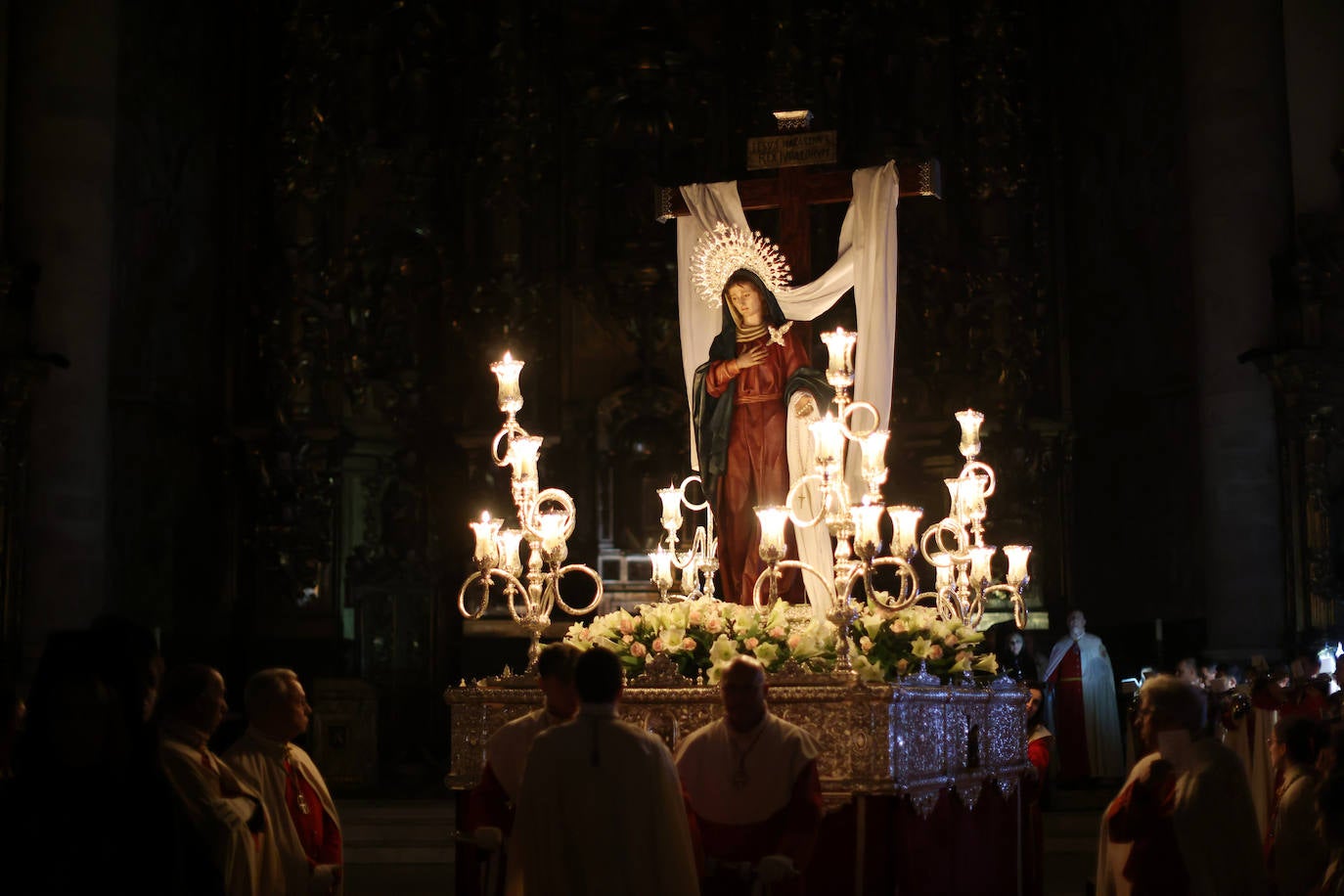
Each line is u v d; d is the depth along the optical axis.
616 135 22.94
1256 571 17.95
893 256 10.55
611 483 22.17
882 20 22.41
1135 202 21.00
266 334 21.25
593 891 5.71
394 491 21.91
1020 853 9.97
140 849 4.49
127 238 19.47
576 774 5.80
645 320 22.47
